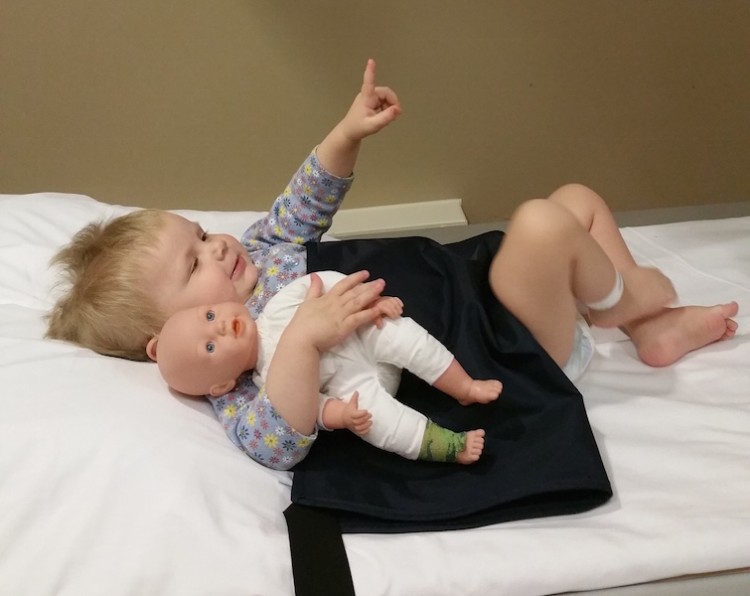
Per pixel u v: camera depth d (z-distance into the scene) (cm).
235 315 88
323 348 84
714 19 158
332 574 76
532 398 88
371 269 101
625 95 166
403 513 81
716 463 85
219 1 151
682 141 172
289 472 88
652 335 101
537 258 85
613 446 89
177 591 74
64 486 80
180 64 157
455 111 165
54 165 168
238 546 77
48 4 150
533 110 166
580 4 155
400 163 171
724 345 102
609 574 75
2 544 77
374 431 84
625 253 99
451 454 83
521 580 75
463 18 155
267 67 158
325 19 154
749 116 169
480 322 92
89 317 95
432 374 86
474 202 178
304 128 166
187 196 174
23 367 91
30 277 114
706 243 124
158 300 94
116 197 173
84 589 74
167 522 77
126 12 151
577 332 98
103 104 161
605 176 176
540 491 80
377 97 104
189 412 89
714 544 76
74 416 84
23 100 159
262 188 173
